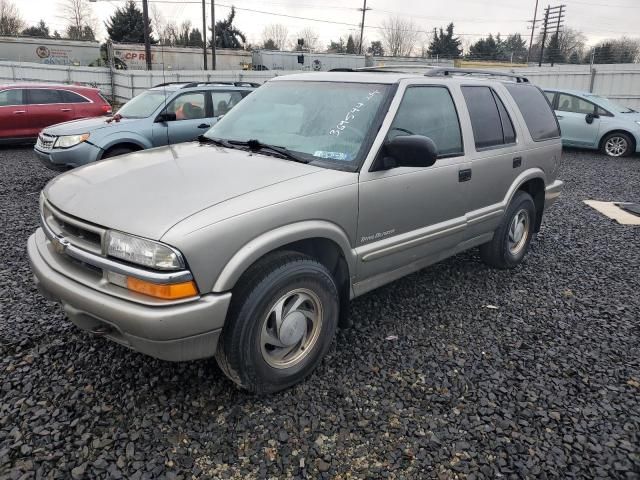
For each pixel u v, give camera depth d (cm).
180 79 2758
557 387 310
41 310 377
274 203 270
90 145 760
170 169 305
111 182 290
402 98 350
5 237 538
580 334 377
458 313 404
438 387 305
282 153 331
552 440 265
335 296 307
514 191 466
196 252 239
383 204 329
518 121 475
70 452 243
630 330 385
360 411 281
